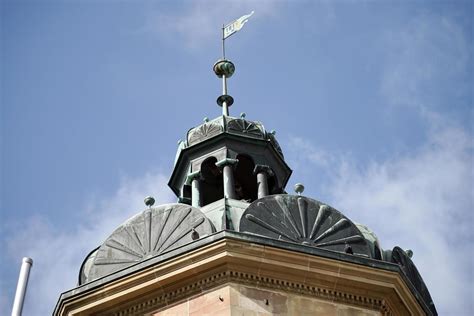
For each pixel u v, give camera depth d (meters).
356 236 38.56
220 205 39.03
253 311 36.44
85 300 37.59
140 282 37.25
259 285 36.97
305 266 37.25
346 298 37.53
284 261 37.12
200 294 36.91
